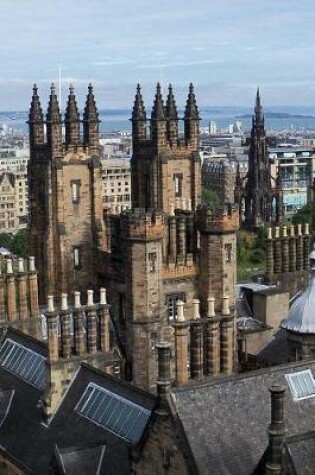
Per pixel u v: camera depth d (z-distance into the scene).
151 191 114.38
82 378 86.06
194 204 116.19
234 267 103.50
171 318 102.94
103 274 109.62
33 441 85.62
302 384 72.38
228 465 61.97
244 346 114.12
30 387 92.62
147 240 96.12
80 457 73.81
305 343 95.31
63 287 111.56
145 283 97.12
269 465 55.28
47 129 109.94
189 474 60.03
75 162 111.38
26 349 97.81
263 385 69.62
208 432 63.34
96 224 112.81
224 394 66.75
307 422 70.25
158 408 62.72
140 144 115.75
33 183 113.62
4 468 89.44
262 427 66.19
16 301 106.06
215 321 89.06
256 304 122.38
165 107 116.12
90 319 88.75
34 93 112.06
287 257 131.38
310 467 55.09
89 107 111.81
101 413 79.94
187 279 103.25
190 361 89.50
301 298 97.06
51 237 111.38
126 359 99.62
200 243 103.44
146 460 64.25
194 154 115.88
